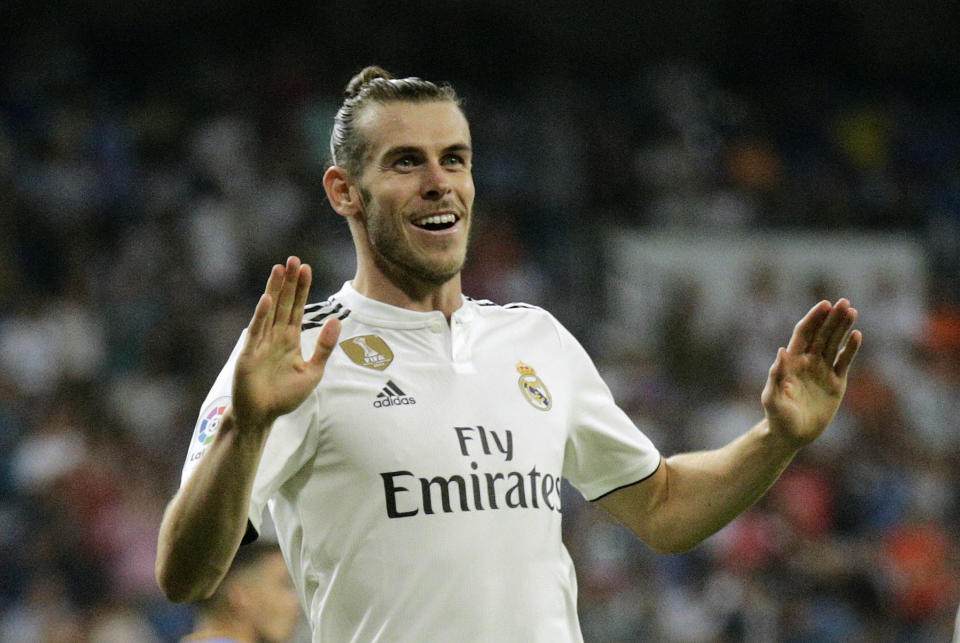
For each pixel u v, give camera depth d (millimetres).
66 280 41906
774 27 63094
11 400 36094
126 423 36562
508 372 10320
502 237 47594
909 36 64812
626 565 33625
